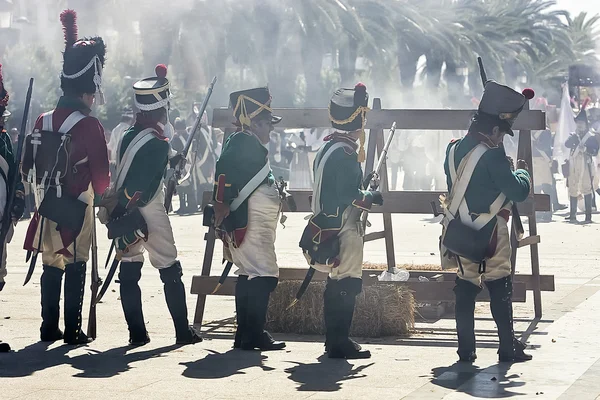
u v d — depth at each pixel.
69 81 7.81
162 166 7.85
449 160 7.32
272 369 7.11
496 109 7.15
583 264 13.05
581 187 20.31
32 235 7.89
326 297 7.56
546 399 6.14
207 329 8.80
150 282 11.48
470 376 6.83
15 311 9.51
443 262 7.48
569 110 28.98
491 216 7.18
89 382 6.67
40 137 7.70
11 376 6.86
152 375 6.90
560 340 8.11
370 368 7.13
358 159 7.45
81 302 8.04
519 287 8.87
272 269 7.84
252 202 7.73
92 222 8.00
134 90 7.85
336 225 7.43
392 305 8.39
